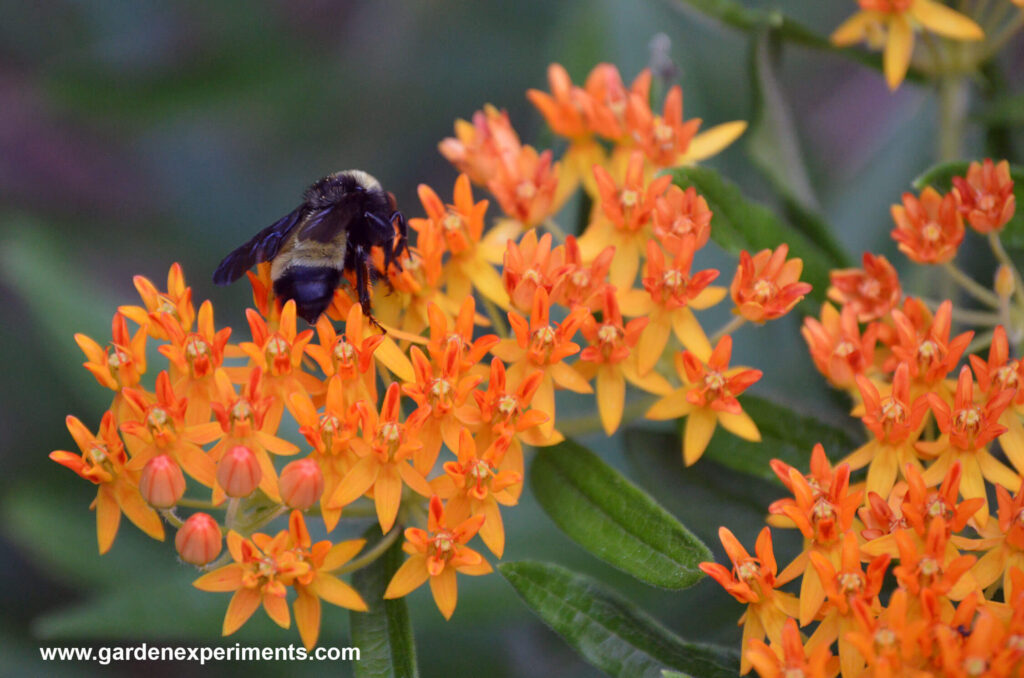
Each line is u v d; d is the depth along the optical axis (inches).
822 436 18.9
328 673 20.4
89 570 20.7
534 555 19.8
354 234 19.0
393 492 18.2
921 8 19.5
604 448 19.9
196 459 18.1
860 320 18.9
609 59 20.7
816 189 21.1
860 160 22.2
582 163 19.8
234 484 17.8
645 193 19.1
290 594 18.5
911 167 20.7
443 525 18.1
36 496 21.1
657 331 18.8
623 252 19.1
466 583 19.7
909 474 18.0
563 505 18.4
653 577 18.1
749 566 18.0
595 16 20.7
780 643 18.0
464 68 22.8
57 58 22.6
